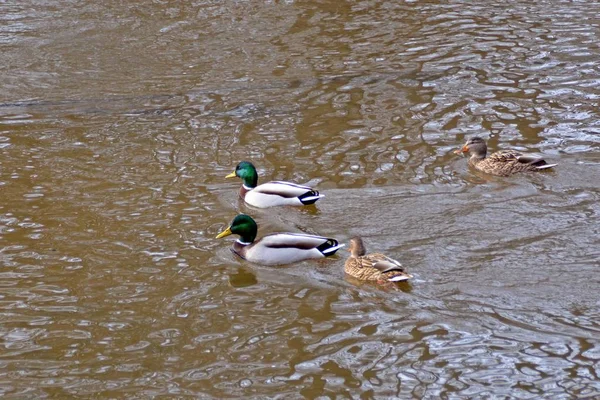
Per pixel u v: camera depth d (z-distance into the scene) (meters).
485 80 22.42
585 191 16.42
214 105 21.30
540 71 22.92
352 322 12.44
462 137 19.19
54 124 20.27
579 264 13.70
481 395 10.82
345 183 17.11
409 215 15.65
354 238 13.81
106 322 12.60
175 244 14.85
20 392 11.07
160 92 22.20
